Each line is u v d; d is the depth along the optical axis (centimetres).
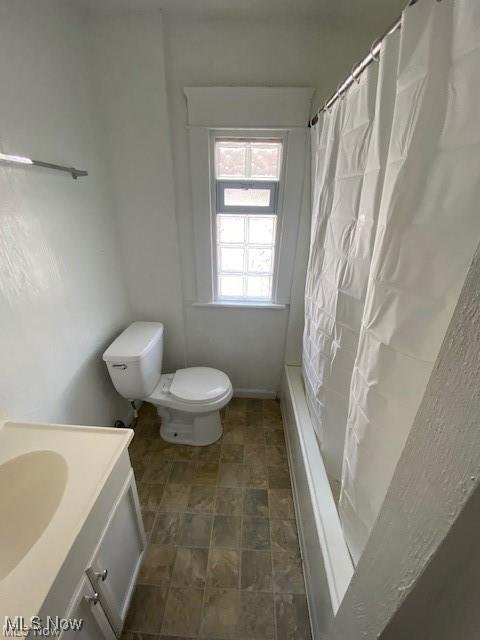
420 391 61
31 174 105
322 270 129
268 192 171
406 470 46
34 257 108
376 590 55
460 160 48
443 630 42
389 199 63
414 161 56
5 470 82
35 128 107
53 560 61
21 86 100
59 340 122
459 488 35
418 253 58
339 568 94
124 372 155
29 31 103
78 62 131
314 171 146
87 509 71
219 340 210
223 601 114
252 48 140
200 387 174
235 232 183
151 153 157
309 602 111
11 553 74
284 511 148
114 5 127
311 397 151
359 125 90
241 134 156
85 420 144
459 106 48
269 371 220
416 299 60
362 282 94
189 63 143
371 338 74
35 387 109
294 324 198
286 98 145
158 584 118
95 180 148
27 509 80
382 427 73
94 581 78
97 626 84
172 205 168
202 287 192
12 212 97
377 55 78
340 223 107
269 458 178
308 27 136
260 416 211
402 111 59
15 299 99
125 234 175
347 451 90
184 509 147
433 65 51
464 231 48
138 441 187
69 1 123
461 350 34
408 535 45
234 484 161
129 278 187
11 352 98
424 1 52
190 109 148
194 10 130
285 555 129
